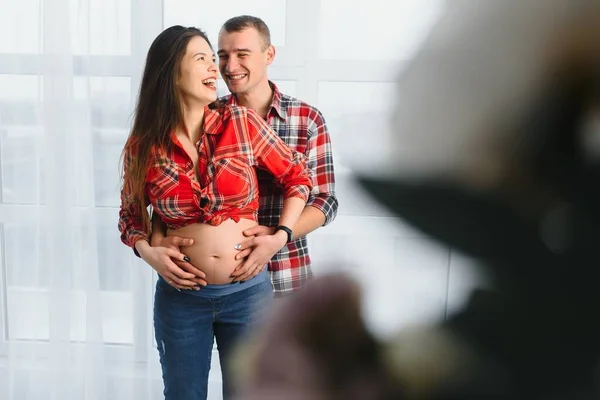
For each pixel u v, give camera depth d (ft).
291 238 5.85
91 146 8.55
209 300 5.77
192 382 5.90
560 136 0.51
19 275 9.07
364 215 0.57
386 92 0.55
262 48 6.21
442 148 0.52
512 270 0.51
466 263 0.53
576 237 0.50
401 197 0.52
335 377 0.59
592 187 0.50
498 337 0.52
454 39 0.52
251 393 0.63
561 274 0.51
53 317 8.83
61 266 8.76
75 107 8.54
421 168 0.53
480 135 0.51
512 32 0.51
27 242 9.00
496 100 0.51
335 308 0.59
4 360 9.25
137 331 8.79
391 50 0.55
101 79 8.46
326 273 0.61
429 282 0.55
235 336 5.83
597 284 0.50
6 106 8.71
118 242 8.77
